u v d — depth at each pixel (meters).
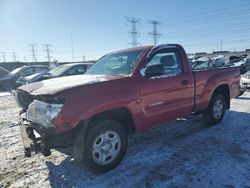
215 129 5.28
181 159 3.88
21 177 3.51
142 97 3.79
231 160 3.77
